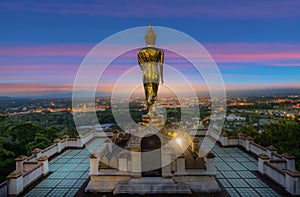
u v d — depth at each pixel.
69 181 10.37
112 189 9.11
